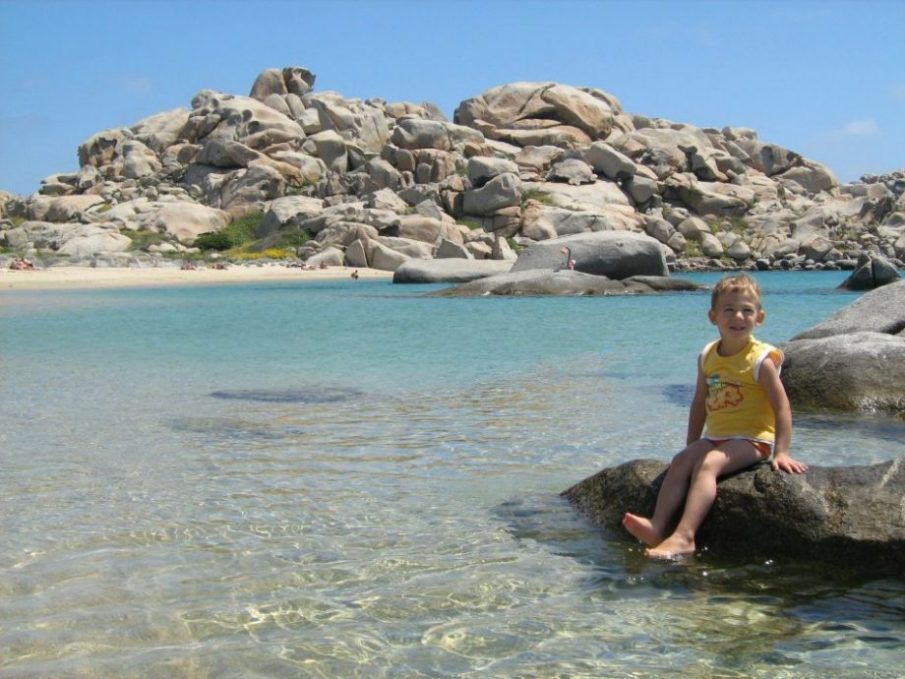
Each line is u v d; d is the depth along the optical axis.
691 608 4.13
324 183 71.25
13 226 72.12
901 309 10.99
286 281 46.62
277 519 5.52
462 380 11.37
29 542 5.08
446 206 65.94
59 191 78.75
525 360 13.32
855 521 4.63
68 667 3.56
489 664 3.58
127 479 6.50
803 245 63.66
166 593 4.32
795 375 9.57
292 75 86.75
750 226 70.00
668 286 32.25
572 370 12.23
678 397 9.92
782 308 23.89
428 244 58.66
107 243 62.09
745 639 3.79
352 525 5.40
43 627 3.93
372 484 6.36
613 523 5.32
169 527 5.36
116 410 9.34
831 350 9.53
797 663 3.56
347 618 4.03
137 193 74.25
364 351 14.66
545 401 9.75
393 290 36.72
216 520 5.50
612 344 15.44
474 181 67.19
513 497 6.01
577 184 71.12
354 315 22.81
